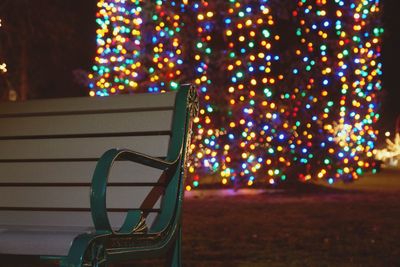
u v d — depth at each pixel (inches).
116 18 386.6
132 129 109.3
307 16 432.8
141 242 85.4
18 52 780.6
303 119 442.3
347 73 432.8
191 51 430.9
